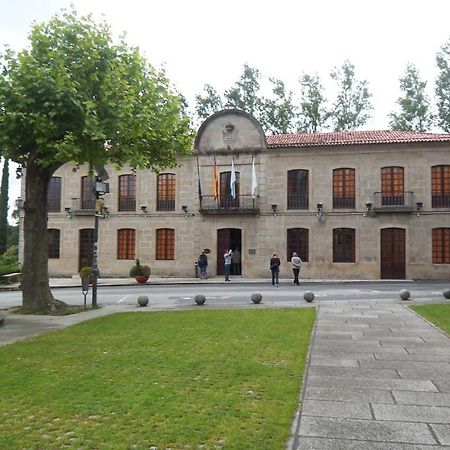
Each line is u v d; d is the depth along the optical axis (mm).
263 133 29953
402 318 12055
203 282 26750
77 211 32062
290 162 29703
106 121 12961
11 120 12094
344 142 28828
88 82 13352
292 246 29531
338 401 5586
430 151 28094
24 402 5422
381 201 28469
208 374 6645
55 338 9570
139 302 15859
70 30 13547
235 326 10781
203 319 11953
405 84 40281
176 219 30969
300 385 6168
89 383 6199
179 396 5633
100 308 15188
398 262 28312
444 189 27922
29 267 14422
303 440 4414
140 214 31438
